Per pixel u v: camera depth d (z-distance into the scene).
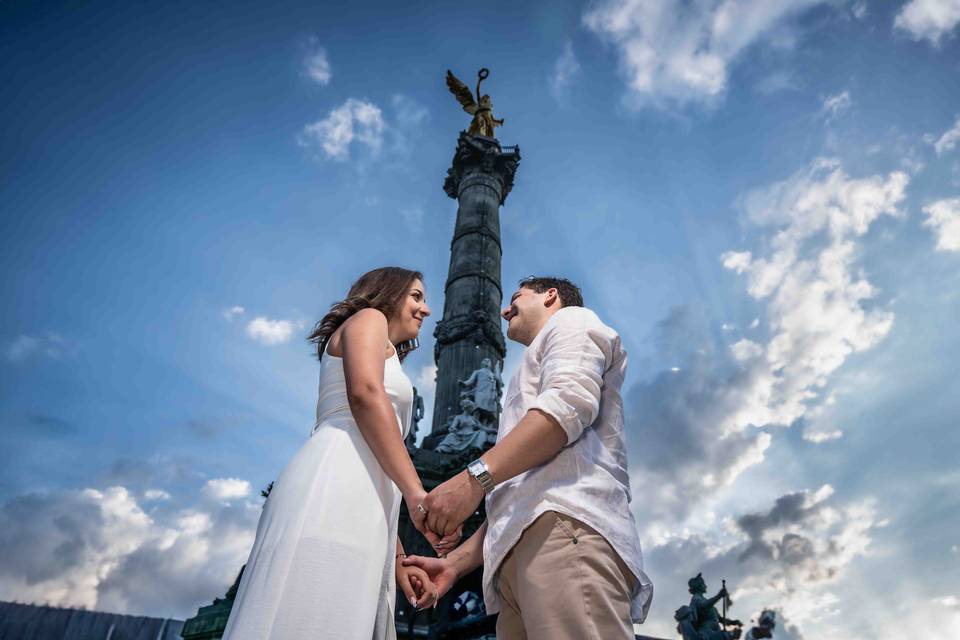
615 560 2.06
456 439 22.64
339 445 2.09
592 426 2.48
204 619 10.33
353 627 1.77
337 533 1.88
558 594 1.93
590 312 2.57
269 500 2.07
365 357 2.13
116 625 14.27
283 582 1.76
